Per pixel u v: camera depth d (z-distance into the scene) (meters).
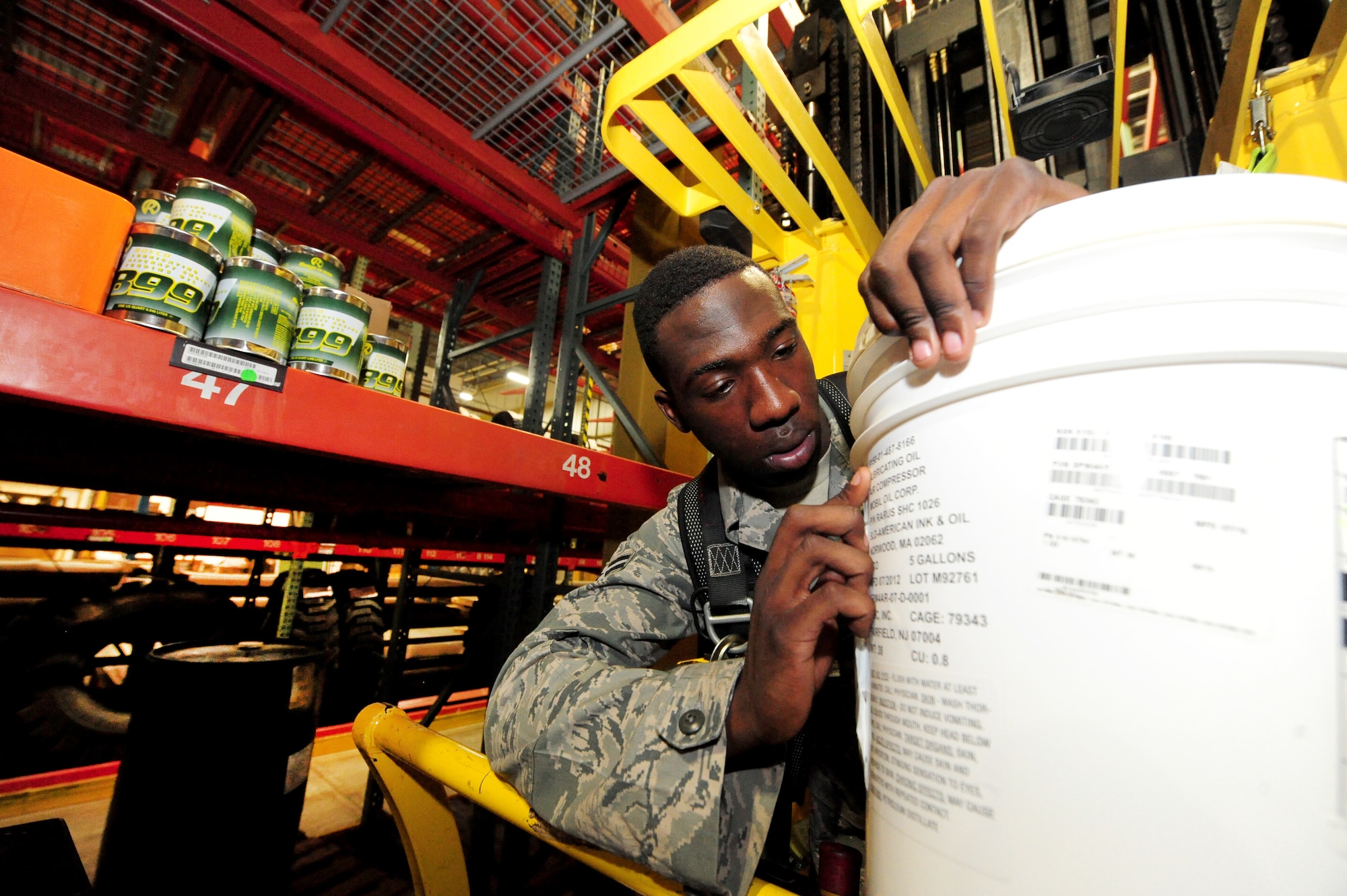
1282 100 0.79
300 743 1.28
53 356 0.59
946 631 0.24
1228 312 0.20
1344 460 0.19
